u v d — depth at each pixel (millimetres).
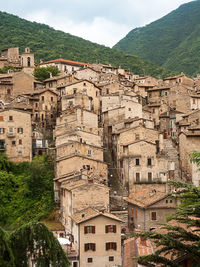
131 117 122500
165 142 124500
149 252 46125
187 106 141750
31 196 95125
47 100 135250
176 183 37094
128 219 84000
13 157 107062
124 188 97250
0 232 35938
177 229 35812
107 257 71750
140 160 97000
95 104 140125
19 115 108938
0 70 185375
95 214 72500
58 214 88375
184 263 39469
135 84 164750
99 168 93938
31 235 38344
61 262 39125
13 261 35656
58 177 91125
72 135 103125
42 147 113062
